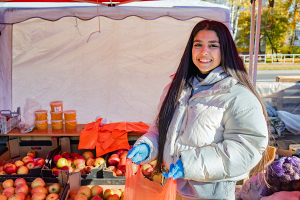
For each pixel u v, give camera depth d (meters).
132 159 1.44
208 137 1.24
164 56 4.03
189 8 3.58
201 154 1.17
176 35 3.95
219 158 1.16
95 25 3.94
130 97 4.17
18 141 2.96
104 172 2.35
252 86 1.27
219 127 1.24
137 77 4.11
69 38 3.96
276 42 18.11
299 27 17.50
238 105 1.18
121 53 4.04
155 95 4.16
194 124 1.25
